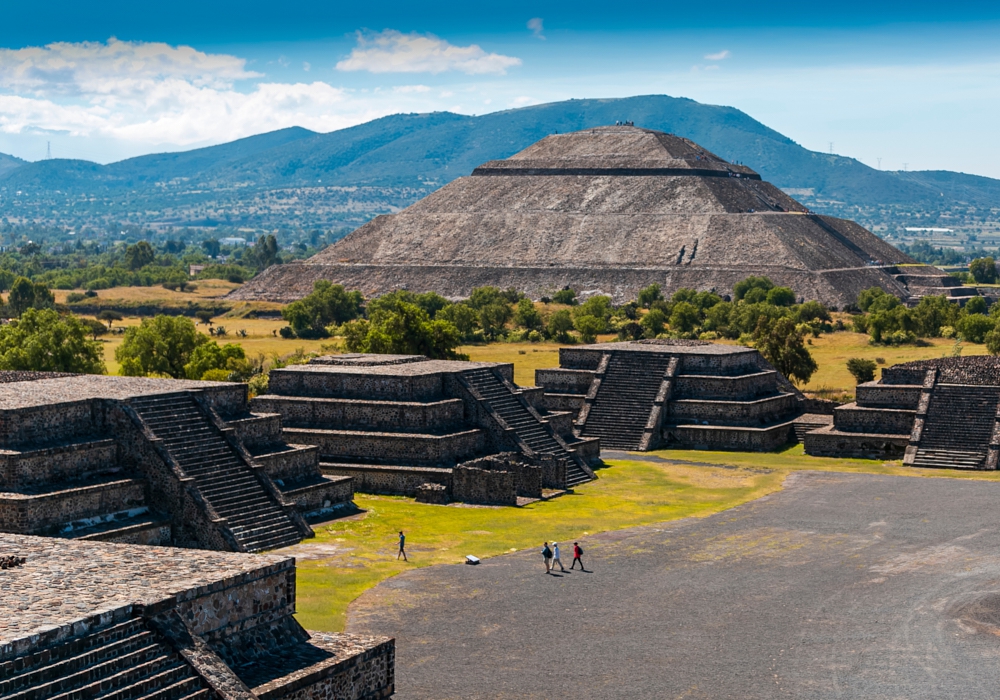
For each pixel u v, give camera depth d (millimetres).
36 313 133000
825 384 149125
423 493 86562
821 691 48469
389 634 55188
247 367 136125
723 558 70125
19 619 35938
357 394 95438
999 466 101188
